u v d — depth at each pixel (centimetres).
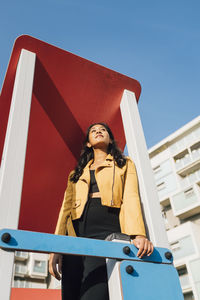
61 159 197
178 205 1609
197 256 1338
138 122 164
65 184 202
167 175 1842
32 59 147
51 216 208
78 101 183
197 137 1808
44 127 183
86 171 140
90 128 175
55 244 83
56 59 166
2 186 93
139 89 192
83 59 175
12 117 112
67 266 116
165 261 101
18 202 93
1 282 73
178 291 94
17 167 100
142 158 144
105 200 121
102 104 188
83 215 122
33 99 173
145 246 97
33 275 1803
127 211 114
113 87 185
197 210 1548
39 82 168
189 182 1684
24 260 1888
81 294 101
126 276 87
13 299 199
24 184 192
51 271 126
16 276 1789
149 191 131
